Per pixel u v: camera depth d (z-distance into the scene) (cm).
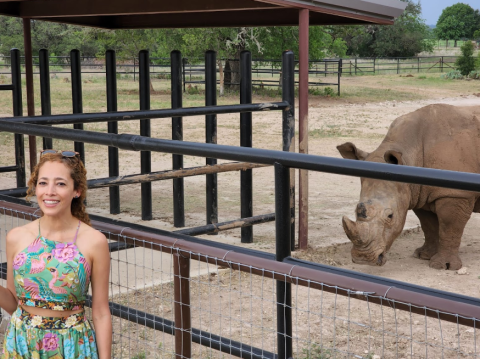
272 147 1650
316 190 1130
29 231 280
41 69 934
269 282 642
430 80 4309
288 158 275
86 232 277
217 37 2966
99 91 2972
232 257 276
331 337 523
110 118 653
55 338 271
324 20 955
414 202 708
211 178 854
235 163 711
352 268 723
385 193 659
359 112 2548
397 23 7269
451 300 224
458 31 12381
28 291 271
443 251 730
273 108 748
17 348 274
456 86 3866
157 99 2789
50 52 4341
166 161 1388
